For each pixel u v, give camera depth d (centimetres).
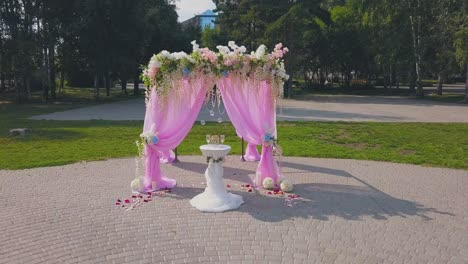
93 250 582
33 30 3000
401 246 598
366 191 884
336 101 3412
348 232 650
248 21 3725
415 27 3550
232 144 1423
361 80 5044
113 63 3275
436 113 2464
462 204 798
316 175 1021
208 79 889
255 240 618
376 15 3672
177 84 867
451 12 3234
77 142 1431
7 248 588
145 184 873
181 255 567
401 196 849
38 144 1388
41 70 3036
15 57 2797
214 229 661
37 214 725
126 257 561
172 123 890
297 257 561
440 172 1059
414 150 1337
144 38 3450
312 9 3684
